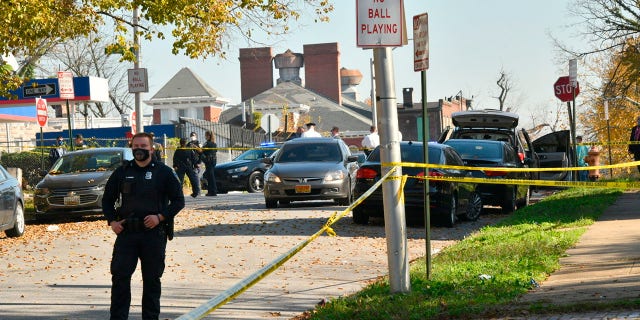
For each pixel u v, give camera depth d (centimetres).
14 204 4059
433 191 4053
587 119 14500
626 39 9956
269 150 7662
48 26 4716
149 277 1994
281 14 5247
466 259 2747
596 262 2509
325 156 5359
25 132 12600
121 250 1988
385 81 2186
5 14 4316
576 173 7112
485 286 2181
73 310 2297
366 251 3316
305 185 5138
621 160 13962
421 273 2472
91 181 4762
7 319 2194
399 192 2194
